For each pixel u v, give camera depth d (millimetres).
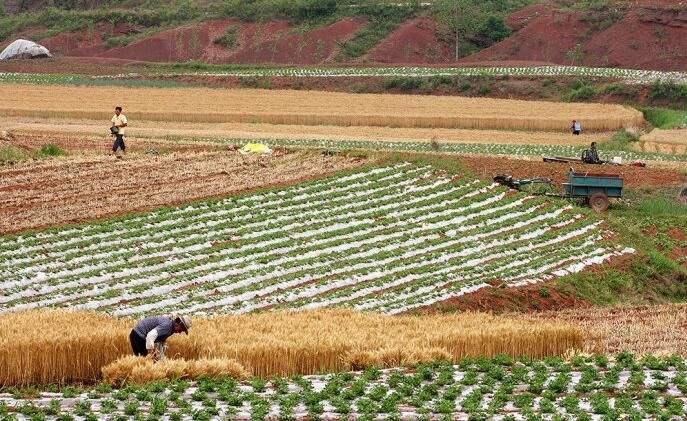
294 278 109125
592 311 104438
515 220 139000
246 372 73562
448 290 107625
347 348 77688
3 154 164250
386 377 73562
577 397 69312
